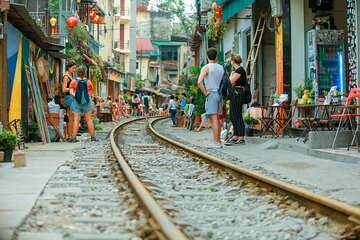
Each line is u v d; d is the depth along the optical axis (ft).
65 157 43.27
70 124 64.34
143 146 58.80
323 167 37.78
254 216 22.45
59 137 62.90
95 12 158.20
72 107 61.62
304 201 23.63
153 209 19.56
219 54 111.96
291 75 62.69
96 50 164.35
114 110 162.30
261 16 76.89
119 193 26.08
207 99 55.31
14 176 31.45
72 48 111.96
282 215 22.65
